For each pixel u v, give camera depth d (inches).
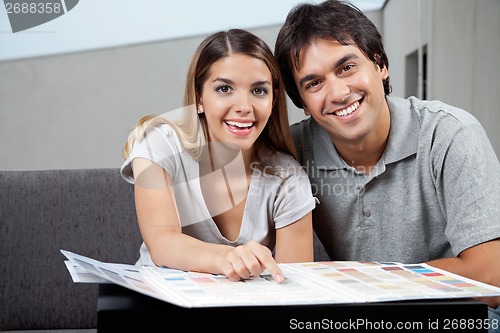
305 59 41.8
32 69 141.2
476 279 38.7
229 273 28.9
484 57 105.8
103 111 144.3
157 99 145.5
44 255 53.1
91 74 143.3
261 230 46.0
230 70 41.5
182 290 26.0
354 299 24.1
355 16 42.4
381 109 42.8
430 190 44.3
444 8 118.0
